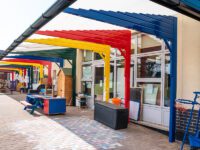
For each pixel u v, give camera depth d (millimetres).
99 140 6238
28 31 5613
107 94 10359
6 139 6141
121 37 8500
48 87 18703
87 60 13586
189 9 3914
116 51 10641
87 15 5223
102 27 7152
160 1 3604
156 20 6168
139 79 9023
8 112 10648
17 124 8023
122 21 5742
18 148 5410
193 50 6387
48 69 19750
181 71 6695
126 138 6531
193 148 5152
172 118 6324
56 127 7656
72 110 11797
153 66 8430
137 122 8531
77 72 14055
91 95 12828
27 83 27234
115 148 5570
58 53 14156
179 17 6824
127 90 8750
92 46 10156
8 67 26766
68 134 6785
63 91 13852
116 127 7508
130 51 8734
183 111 6453
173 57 6434
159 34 6238
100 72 12039
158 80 8070
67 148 5484
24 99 17406
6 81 38688
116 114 7488
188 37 6543
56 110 10070
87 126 7914
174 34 6453
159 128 7457
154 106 8086
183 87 6621
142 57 9000
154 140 6414
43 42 8961
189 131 6234
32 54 13719
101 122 8461
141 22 5977
